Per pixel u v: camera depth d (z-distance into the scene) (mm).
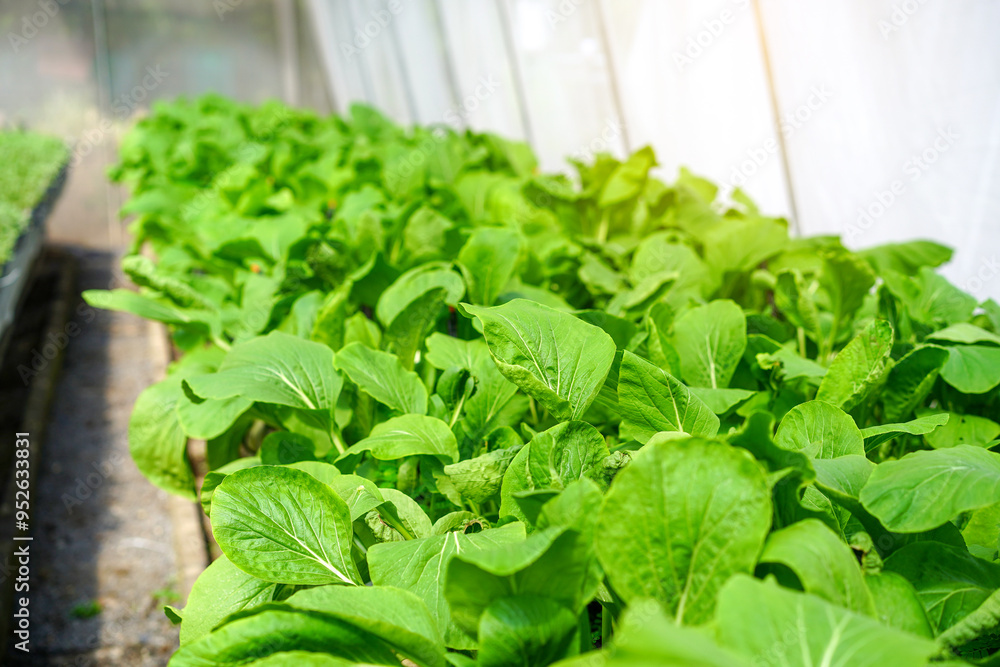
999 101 1917
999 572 851
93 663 1990
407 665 917
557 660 788
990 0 1893
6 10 6711
